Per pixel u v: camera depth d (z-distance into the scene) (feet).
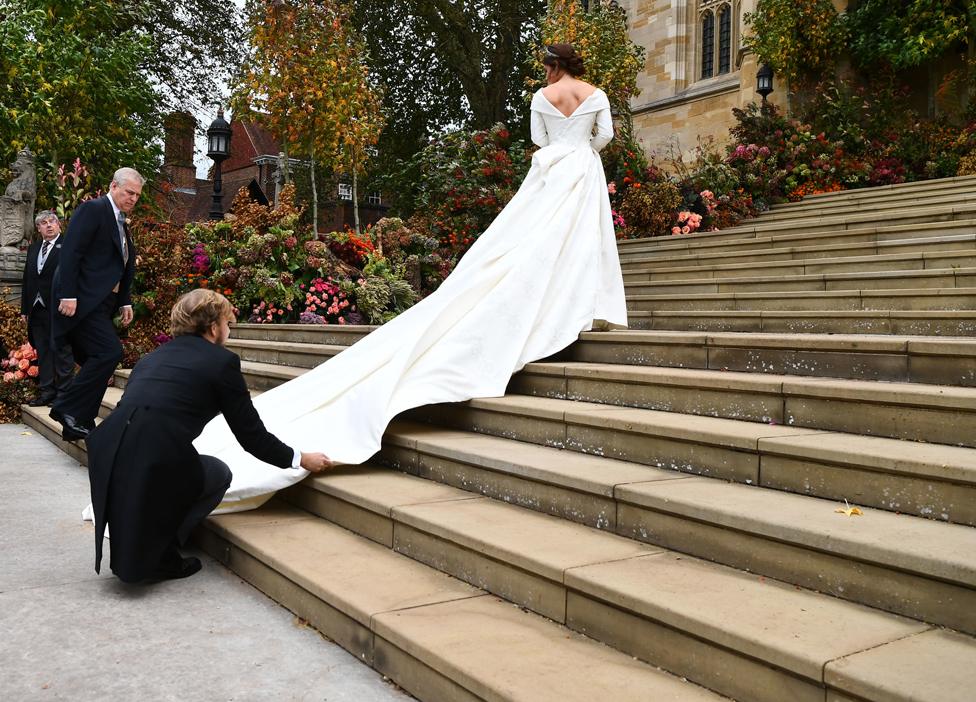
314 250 31.60
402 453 13.33
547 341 15.29
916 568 6.49
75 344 18.26
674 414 11.87
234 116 37.32
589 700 6.40
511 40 78.79
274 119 36.83
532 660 7.21
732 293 21.88
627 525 9.30
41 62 36.96
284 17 35.78
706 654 6.66
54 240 23.97
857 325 15.79
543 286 15.42
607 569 8.01
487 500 11.23
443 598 8.90
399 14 77.87
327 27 36.91
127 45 43.37
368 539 11.30
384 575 9.66
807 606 6.93
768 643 6.08
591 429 11.65
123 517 10.27
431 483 12.37
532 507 10.66
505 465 10.96
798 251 25.79
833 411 10.05
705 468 10.01
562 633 7.93
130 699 7.40
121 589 10.59
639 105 67.36
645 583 7.55
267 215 31.99
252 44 36.27
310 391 14.05
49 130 37.45
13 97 37.27
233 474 12.66
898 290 16.87
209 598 10.36
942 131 47.62
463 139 42.32
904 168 46.50
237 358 11.18
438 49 79.61
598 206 16.98
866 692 5.39
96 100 40.75
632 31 68.59
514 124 80.94
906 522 7.58
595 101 16.97
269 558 10.36
